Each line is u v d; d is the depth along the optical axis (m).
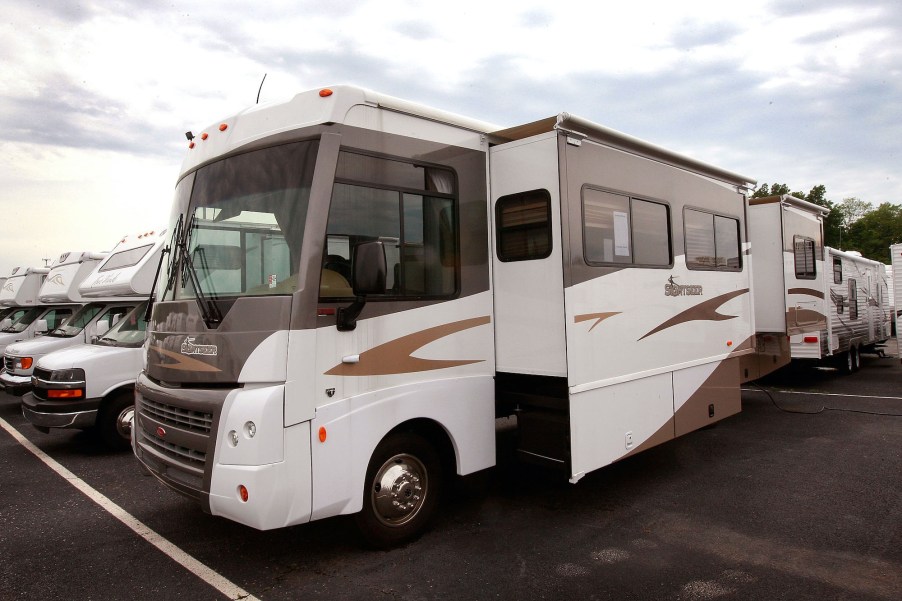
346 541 4.28
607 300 4.82
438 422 4.30
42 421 6.75
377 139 4.03
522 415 4.71
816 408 9.16
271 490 3.35
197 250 4.03
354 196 3.87
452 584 3.65
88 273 10.64
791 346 10.28
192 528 4.63
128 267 7.77
